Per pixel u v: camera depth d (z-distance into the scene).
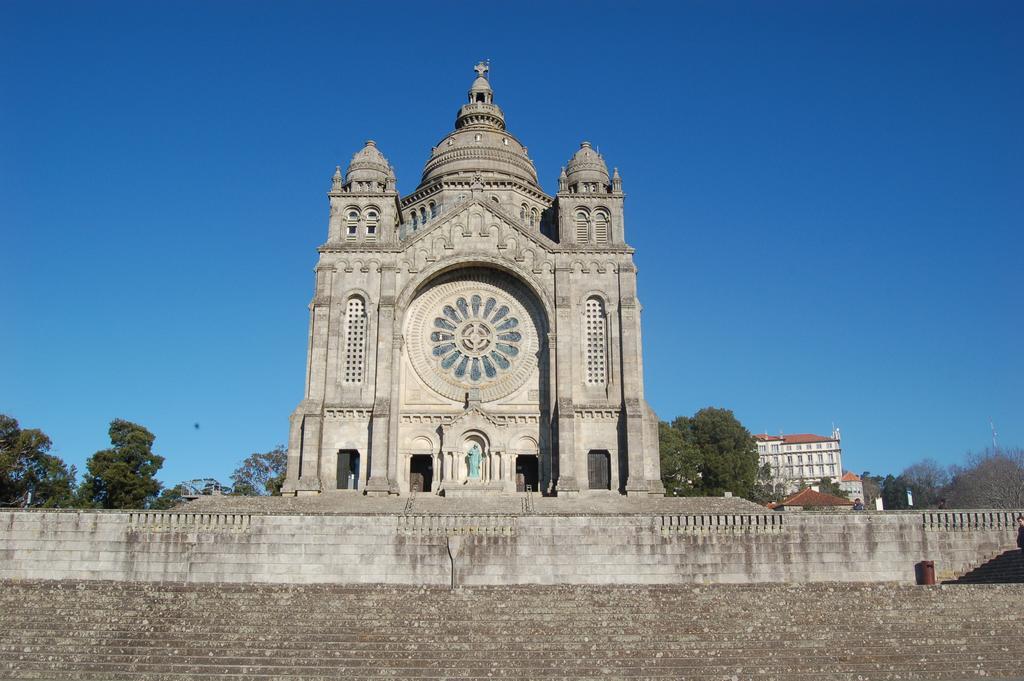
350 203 70.56
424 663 32.75
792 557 47.78
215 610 36.69
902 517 48.53
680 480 101.75
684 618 35.91
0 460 73.06
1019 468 125.00
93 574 46.50
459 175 83.31
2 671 32.81
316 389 64.81
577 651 33.47
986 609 36.41
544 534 47.12
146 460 82.75
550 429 65.62
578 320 67.88
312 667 32.66
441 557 46.75
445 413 66.88
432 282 70.06
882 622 35.56
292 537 47.06
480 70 93.00
